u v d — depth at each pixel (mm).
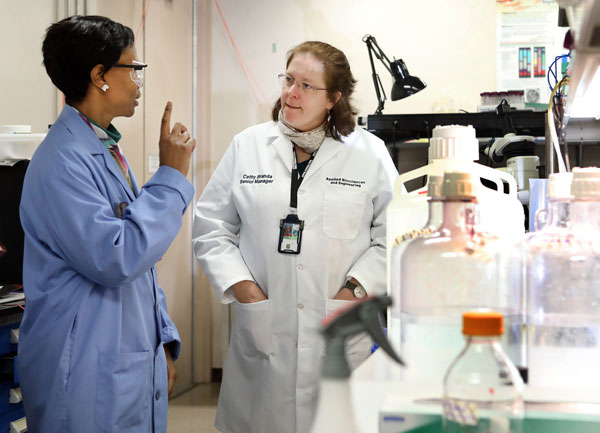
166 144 1681
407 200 1117
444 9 4359
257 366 2053
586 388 769
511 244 823
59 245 1541
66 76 1616
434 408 649
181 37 4465
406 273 793
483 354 604
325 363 531
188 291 4543
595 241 837
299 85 1984
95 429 1535
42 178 1536
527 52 4277
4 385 2045
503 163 3053
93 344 1545
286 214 2035
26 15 3051
